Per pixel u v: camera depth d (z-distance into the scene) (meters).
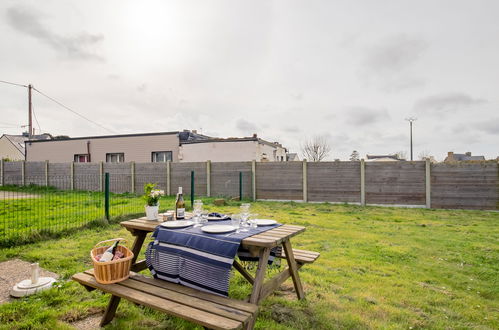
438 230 6.71
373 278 3.67
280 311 2.75
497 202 9.91
